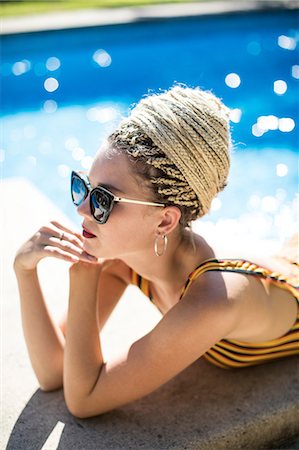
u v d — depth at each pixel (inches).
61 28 361.1
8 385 100.0
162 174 76.5
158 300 99.0
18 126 298.4
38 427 90.7
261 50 378.6
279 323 92.1
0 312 120.0
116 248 81.8
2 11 403.2
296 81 337.7
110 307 104.0
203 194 79.7
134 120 76.7
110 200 76.9
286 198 227.1
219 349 95.7
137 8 403.5
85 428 90.2
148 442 87.7
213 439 88.7
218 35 392.2
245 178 241.9
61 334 97.0
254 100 315.3
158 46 382.9
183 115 76.2
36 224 152.3
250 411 92.6
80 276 88.2
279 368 100.7
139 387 84.9
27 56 358.6
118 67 362.6
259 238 201.8
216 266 84.6
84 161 262.5
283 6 399.5
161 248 85.0
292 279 93.3
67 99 328.8
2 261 137.6
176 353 81.7
